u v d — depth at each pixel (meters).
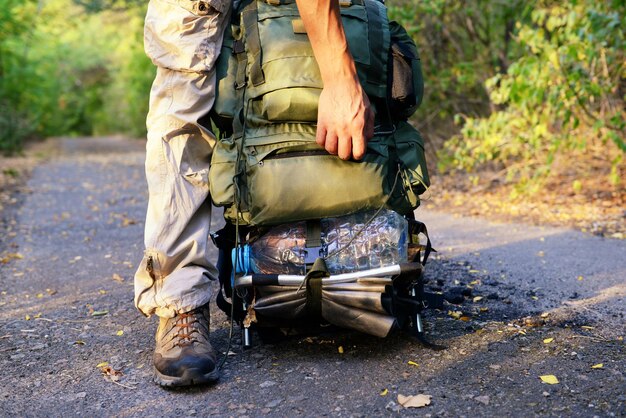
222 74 2.50
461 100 7.55
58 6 17.25
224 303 2.56
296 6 2.48
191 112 2.46
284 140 2.37
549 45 5.18
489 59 7.43
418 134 2.58
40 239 5.12
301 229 2.44
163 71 2.49
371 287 2.30
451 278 3.52
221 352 2.58
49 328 3.02
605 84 5.39
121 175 10.11
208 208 2.53
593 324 2.79
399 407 2.10
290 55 2.38
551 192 5.73
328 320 2.38
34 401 2.29
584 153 6.39
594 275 3.49
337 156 2.36
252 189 2.36
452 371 2.34
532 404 2.09
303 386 2.28
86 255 4.53
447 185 6.65
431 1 6.68
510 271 3.62
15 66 18.27
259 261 2.44
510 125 5.47
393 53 2.52
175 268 2.45
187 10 2.44
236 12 2.56
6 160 13.77
